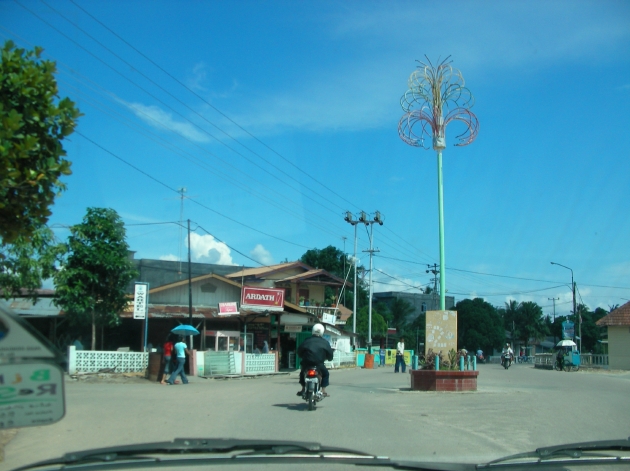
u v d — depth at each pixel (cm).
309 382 1180
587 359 4475
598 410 1254
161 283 4078
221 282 3450
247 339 3291
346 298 6319
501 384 2100
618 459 610
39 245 1844
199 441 634
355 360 4453
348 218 4712
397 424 1016
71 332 3039
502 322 7175
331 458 588
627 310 4091
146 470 542
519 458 618
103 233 2556
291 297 4269
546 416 1141
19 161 739
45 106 755
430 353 1791
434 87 1867
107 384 1981
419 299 9312
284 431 923
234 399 1426
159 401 1351
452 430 959
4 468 677
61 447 796
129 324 3209
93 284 2516
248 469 565
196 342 3253
